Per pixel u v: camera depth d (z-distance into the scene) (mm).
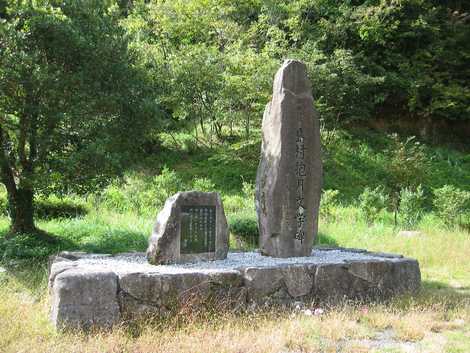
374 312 6762
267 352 5121
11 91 9234
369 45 23766
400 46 24375
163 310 6238
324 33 22469
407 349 5379
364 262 7648
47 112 9391
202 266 7117
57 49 9609
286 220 8242
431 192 19297
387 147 22125
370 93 23125
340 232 13109
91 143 9664
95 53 9852
